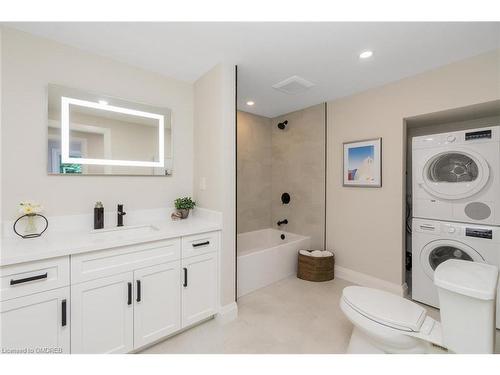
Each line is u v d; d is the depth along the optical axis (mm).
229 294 1949
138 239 1461
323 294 2373
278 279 2715
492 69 1778
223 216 1912
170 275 1627
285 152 3430
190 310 1737
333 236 2875
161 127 2111
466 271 1215
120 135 1895
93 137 1769
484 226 1822
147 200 2053
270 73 2141
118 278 1404
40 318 1164
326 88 2488
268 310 2072
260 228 3525
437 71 2037
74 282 1255
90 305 1310
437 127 2551
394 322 1240
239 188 3262
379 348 1344
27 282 1120
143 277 1504
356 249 2654
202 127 2166
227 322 1888
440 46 1718
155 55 1819
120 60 1891
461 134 1897
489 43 1680
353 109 2646
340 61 1931
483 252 1811
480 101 1828
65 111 1647
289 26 1483
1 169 1437
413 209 2189
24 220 1501
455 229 1938
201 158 2184
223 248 1907
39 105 1558
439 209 2037
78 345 1273
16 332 1106
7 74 1453
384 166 2404
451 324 1124
